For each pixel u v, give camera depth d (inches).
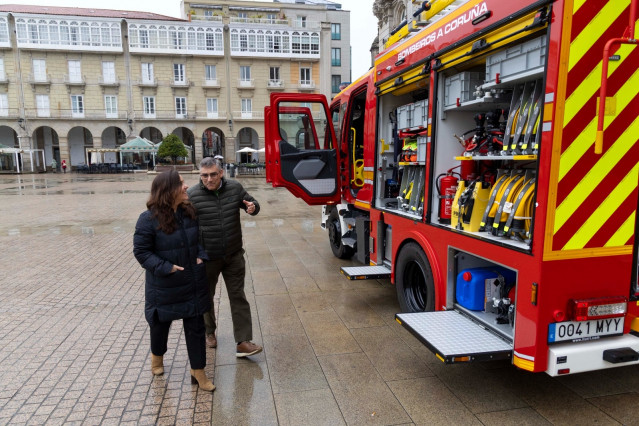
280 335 171.0
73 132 1786.4
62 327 181.5
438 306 148.3
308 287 231.1
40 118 1636.3
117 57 1662.2
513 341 115.0
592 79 99.4
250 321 153.6
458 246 136.6
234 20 1785.2
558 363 104.7
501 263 116.7
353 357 151.9
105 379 139.9
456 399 124.5
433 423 113.8
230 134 1772.9
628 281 110.5
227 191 146.3
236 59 1748.3
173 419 118.3
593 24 97.4
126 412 121.9
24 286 236.7
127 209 565.3
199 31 1690.5
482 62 134.1
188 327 129.3
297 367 145.6
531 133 112.1
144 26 1648.6
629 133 104.6
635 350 109.4
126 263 286.4
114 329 179.6
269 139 244.5
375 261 210.1
